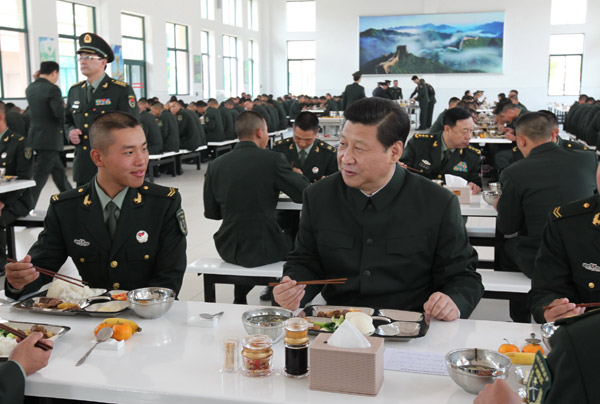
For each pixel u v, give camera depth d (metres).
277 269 3.23
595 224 1.78
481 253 4.90
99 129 2.02
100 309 1.81
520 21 19.78
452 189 3.55
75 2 12.52
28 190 4.36
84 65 4.89
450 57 20.39
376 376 1.29
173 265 2.17
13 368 1.34
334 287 1.93
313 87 21.89
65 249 2.19
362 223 1.89
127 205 2.12
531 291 1.93
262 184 3.28
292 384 1.35
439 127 6.51
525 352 1.45
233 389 1.31
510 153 7.32
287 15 21.75
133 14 14.45
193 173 9.86
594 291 1.79
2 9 10.78
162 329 1.68
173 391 1.30
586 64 19.62
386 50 20.77
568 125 12.12
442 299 1.73
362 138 1.77
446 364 1.36
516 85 20.12
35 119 6.57
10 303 1.91
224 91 19.61
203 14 17.86
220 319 1.76
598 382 0.82
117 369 1.42
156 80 15.26
